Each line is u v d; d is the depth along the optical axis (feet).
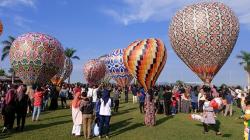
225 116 68.03
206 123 44.14
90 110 39.96
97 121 42.04
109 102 41.04
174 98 70.59
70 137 40.60
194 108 74.38
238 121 59.93
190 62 109.81
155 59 55.98
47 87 80.79
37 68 89.40
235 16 107.55
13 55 90.63
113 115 66.28
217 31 103.50
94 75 151.64
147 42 57.11
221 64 107.14
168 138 41.93
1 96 53.93
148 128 49.83
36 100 54.49
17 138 39.11
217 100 44.47
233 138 42.80
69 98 104.63
